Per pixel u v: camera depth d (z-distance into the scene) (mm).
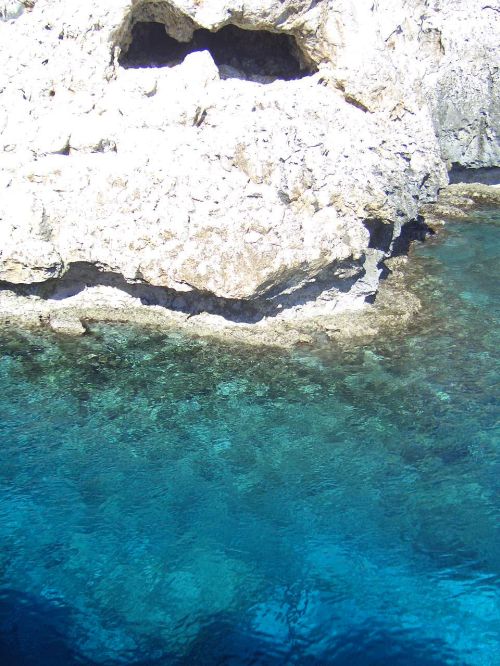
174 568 8797
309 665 7812
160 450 10453
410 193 14453
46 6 13461
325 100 13914
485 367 12195
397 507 9672
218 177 12367
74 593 8469
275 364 12148
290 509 9617
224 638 8039
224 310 13008
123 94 13422
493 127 17875
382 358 12367
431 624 8266
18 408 11047
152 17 13828
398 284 14469
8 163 12719
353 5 14078
